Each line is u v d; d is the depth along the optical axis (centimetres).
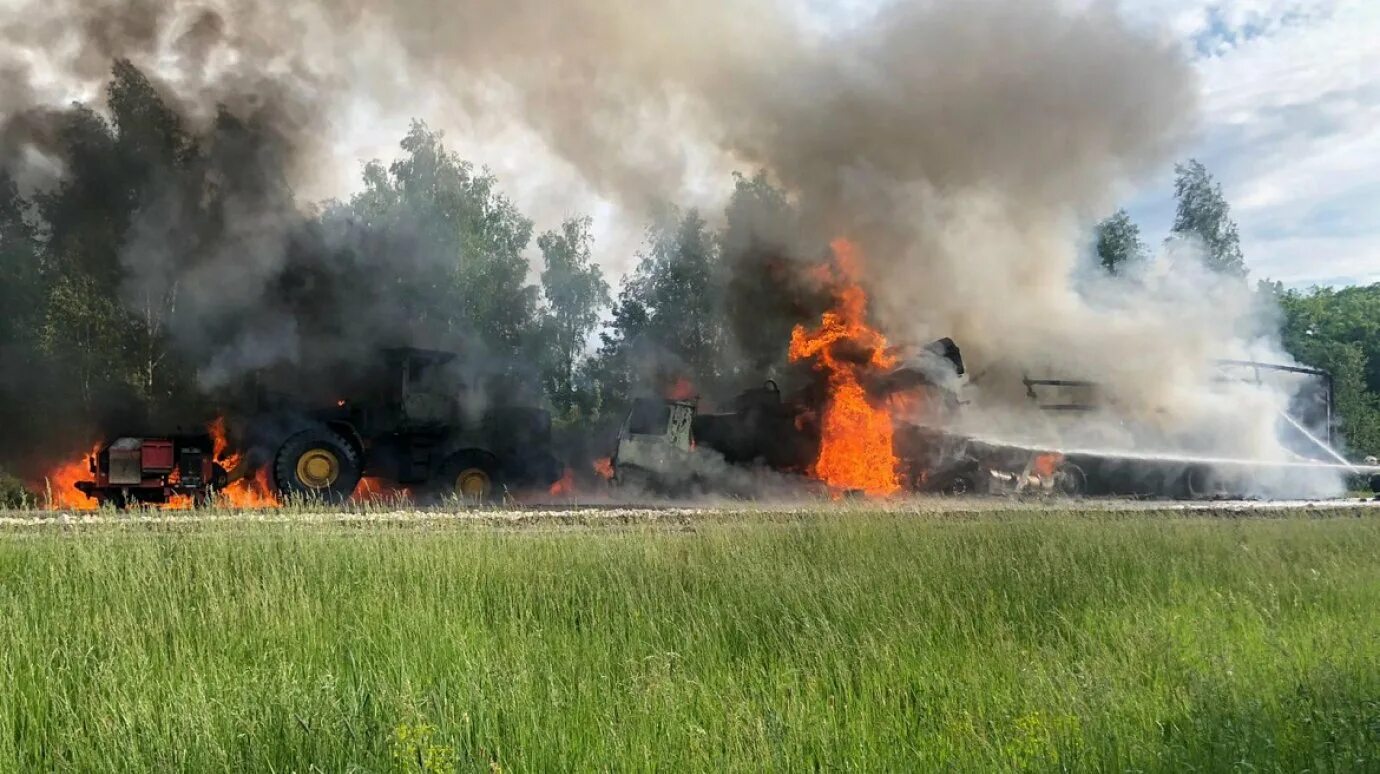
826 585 752
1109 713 506
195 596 731
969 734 486
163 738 457
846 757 464
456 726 469
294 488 1711
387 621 671
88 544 872
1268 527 1242
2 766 450
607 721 484
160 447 1638
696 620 685
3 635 609
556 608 743
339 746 450
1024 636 705
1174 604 811
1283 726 500
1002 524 1117
